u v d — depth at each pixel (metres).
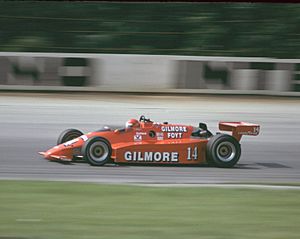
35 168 42.72
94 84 86.38
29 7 114.31
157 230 27.06
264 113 74.19
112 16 114.06
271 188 38.09
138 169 43.34
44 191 34.97
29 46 105.62
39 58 84.88
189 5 117.44
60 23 111.50
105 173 41.53
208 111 74.00
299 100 86.06
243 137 59.06
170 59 87.06
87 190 35.53
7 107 71.50
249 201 33.97
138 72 87.00
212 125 64.25
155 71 87.12
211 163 46.16
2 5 114.25
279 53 106.94
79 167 43.16
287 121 69.12
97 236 25.81
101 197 33.78
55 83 85.44
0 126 59.50
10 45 105.69
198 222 28.75
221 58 87.25
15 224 27.50
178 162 44.78
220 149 45.34
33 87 84.88
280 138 59.41
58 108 72.19
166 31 111.56
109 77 86.62
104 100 80.38
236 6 116.75
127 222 28.39
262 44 108.75
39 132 57.41
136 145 44.12
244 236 26.44
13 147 50.25
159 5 117.19
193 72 87.12
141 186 37.22
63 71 85.56
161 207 31.75
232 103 81.25
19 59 84.50
